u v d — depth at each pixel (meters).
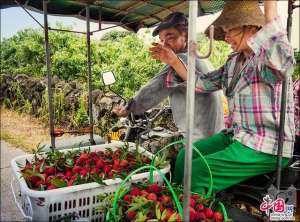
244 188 2.06
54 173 1.99
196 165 2.04
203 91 2.44
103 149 2.51
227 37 2.08
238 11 1.97
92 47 4.93
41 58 6.05
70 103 4.90
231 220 1.54
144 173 1.88
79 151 2.35
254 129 2.00
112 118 3.78
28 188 1.68
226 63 2.30
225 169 2.00
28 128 5.75
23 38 6.37
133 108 2.73
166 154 2.12
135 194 1.71
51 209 1.65
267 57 1.64
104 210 1.67
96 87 4.74
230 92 2.21
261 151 1.95
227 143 2.33
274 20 1.56
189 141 1.31
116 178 1.82
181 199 1.68
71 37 5.59
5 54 6.81
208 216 1.59
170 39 2.63
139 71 4.12
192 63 1.28
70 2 2.62
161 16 3.05
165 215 1.51
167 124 3.33
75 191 1.69
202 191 1.97
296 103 2.93
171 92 2.73
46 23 2.44
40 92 5.99
